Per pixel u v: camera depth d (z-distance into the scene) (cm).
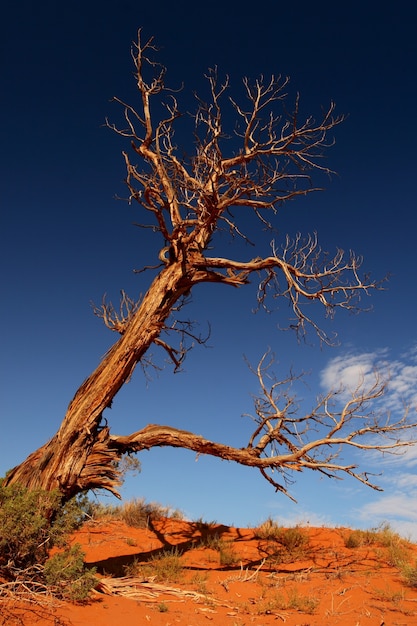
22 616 661
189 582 1018
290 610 862
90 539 1316
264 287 1384
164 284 1223
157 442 1176
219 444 1190
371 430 1174
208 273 1283
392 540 1339
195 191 1345
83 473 1073
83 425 1098
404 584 1016
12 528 775
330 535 1430
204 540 1397
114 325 1331
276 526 1492
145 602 823
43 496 898
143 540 1370
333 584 1012
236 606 868
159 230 1236
